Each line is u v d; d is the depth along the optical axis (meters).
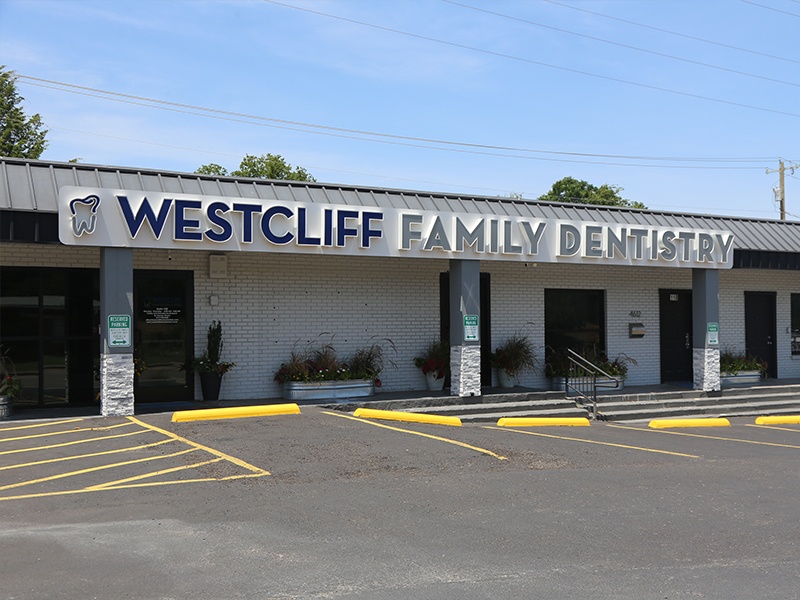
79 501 8.76
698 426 16.89
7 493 9.08
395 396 17.36
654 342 21.98
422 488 9.66
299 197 15.77
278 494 9.19
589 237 18.11
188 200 14.06
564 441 13.55
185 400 16.38
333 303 17.86
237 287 16.86
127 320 13.85
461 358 16.84
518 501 9.17
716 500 9.48
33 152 35.56
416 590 6.23
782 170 47.44
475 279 16.88
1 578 6.38
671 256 19.17
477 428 14.84
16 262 15.07
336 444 11.92
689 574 6.73
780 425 17.48
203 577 6.46
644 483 10.35
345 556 7.05
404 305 18.67
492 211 17.78
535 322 20.28
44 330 15.42
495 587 6.32
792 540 7.82
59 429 12.79
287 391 16.80
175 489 9.29
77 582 6.31
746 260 20.42
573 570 6.79
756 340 23.73
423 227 16.23
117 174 14.50
